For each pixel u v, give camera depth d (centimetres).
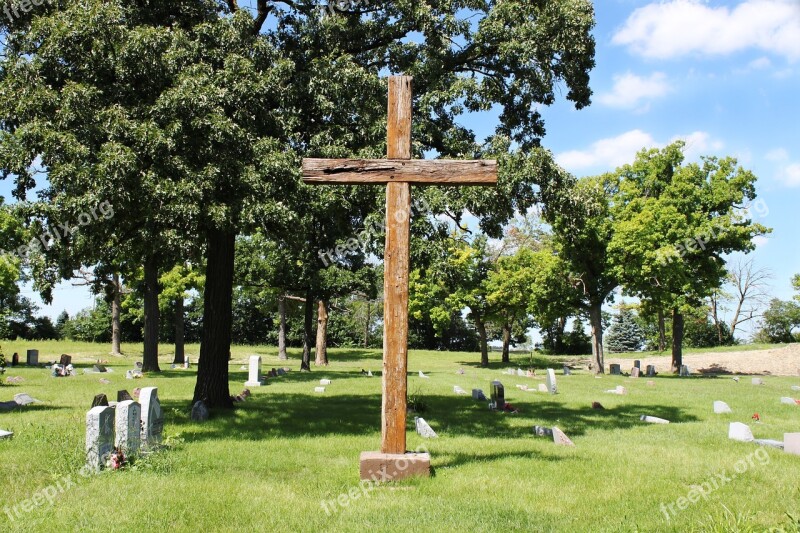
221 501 655
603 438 1127
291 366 3700
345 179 786
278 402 1605
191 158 1052
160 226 1068
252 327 6341
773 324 5631
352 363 4181
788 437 1012
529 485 743
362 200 1298
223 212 1019
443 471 806
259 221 1077
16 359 3022
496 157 1273
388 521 599
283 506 643
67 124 985
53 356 3906
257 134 1160
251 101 1126
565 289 3709
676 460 907
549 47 1258
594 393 2139
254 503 652
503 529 580
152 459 816
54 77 1055
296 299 4116
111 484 713
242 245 3416
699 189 3388
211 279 1399
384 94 1267
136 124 994
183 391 1828
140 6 1221
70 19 1026
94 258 1237
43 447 880
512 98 1393
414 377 2870
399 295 778
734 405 1781
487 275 4256
